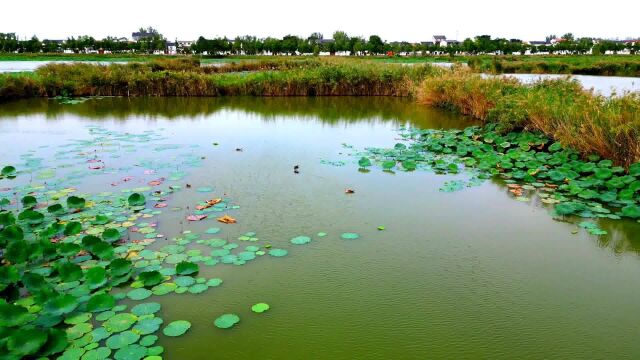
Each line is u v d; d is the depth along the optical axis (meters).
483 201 5.57
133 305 3.29
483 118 11.67
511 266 4.02
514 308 3.40
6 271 3.32
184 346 2.89
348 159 7.42
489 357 2.87
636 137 6.39
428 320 3.23
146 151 7.66
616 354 2.92
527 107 8.87
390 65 20.53
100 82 16.83
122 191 5.55
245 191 5.71
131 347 2.84
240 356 2.82
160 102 15.17
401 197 5.64
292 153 7.77
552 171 6.38
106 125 10.34
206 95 17.47
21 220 4.47
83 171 6.36
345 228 4.70
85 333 2.96
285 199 5.47
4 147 7.83
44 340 2.74
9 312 2.95
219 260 3.96
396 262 4.04
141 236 4.34
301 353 2.86
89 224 4.54
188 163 6.92
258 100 16.31
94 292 3.42
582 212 5.22
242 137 9.14
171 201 5.28
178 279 3.64
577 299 3.53
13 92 15.14
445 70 18.20
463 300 3.49
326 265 3.95
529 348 2.97
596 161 6.86
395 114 12.96
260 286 3.60
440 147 8.13
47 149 7.70
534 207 5.41
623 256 4.25
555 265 4.05
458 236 4.58
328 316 3.25
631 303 3.49
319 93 18.25
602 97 8.52
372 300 3.46
